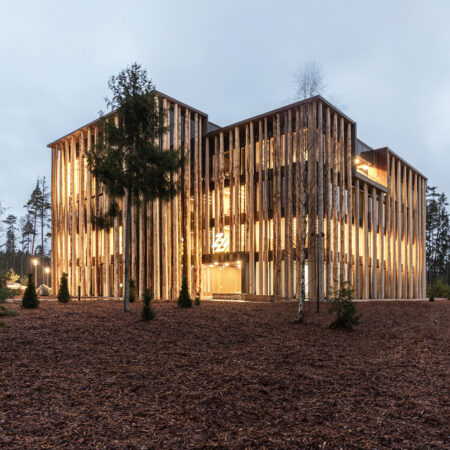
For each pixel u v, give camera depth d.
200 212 33.03
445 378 7.94
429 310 21.11
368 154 36.94
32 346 9.62
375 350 10.51
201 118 33.94
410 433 5.31
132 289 23.34
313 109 27.39
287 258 27.62
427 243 76.88
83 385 7.01
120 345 10.12
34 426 5.25
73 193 35.56
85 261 34.19
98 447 4.73
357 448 4.86
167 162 17.17
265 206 29.52
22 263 70.50
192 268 32.38
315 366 8.77
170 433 5.21
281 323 14.48
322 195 26.53
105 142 17.34
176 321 14.03
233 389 7.05
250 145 30.98
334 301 13.77
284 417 5.85
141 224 30.03
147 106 17.19
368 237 33.81
